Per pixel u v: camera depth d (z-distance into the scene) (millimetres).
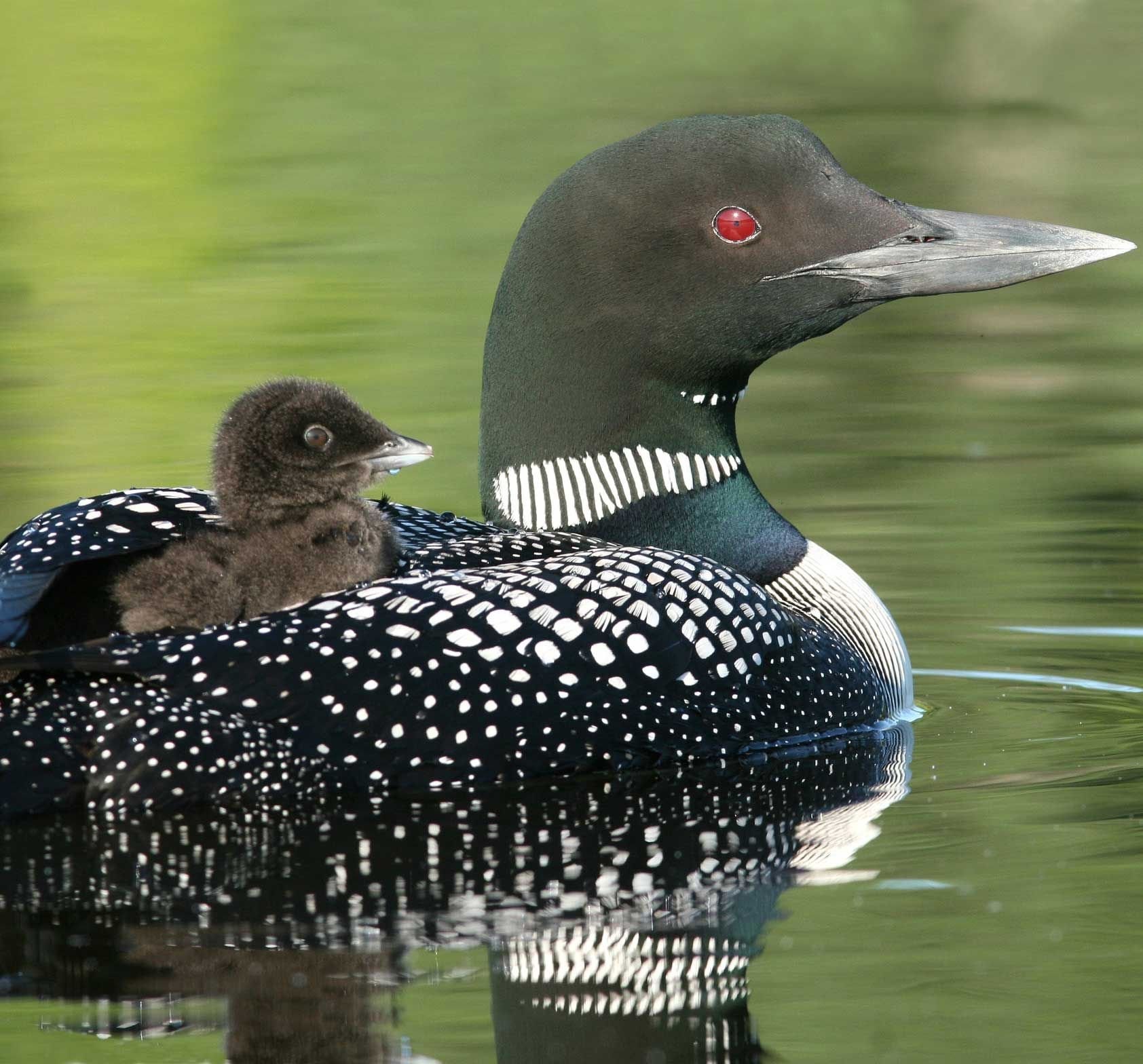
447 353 19344
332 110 33750
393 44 39438
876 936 7074
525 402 10312
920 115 32719
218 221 25734
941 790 8844
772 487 15031
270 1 42625
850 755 9445
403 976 6816
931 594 12453
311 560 8977
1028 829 8211
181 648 8398
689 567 9438
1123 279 23047
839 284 10078
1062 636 11641
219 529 8945
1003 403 17594
